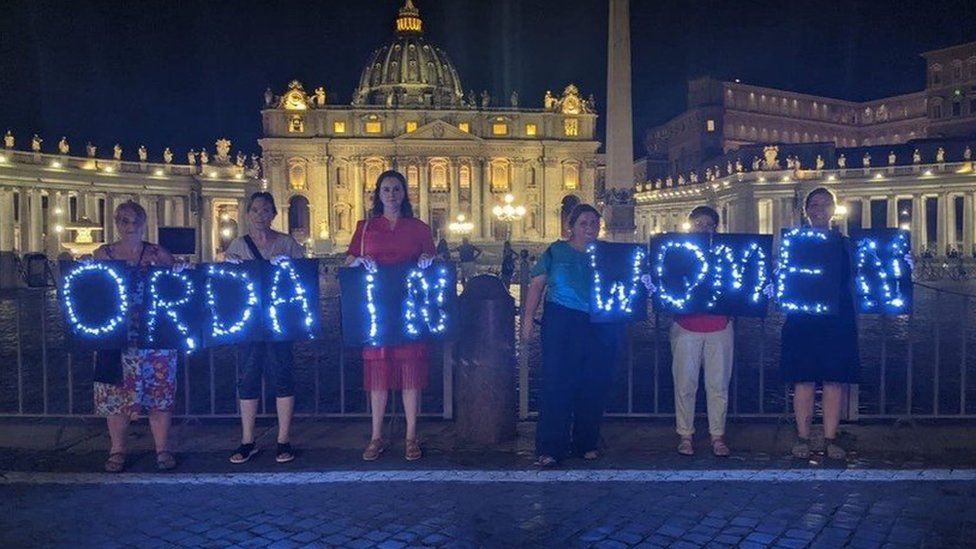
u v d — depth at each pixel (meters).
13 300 30.84
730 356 7.76
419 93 118.94
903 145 74.56
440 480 7.01
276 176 101.56
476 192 103.88
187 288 7.37
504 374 8.12
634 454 7.82
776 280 7.57
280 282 7.59
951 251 55.38
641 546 5.57
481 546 5.60
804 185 73.44
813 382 7.68
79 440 8.41
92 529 5.97
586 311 7.47
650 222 106.62
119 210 7.52
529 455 7.77
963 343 8.92
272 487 6.87
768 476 7.05
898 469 7.23
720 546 5.56
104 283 7.20
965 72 86.31
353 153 102.62
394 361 7.68
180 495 6.69
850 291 7.55
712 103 100.31
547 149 105.38
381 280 7.56
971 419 9.04
